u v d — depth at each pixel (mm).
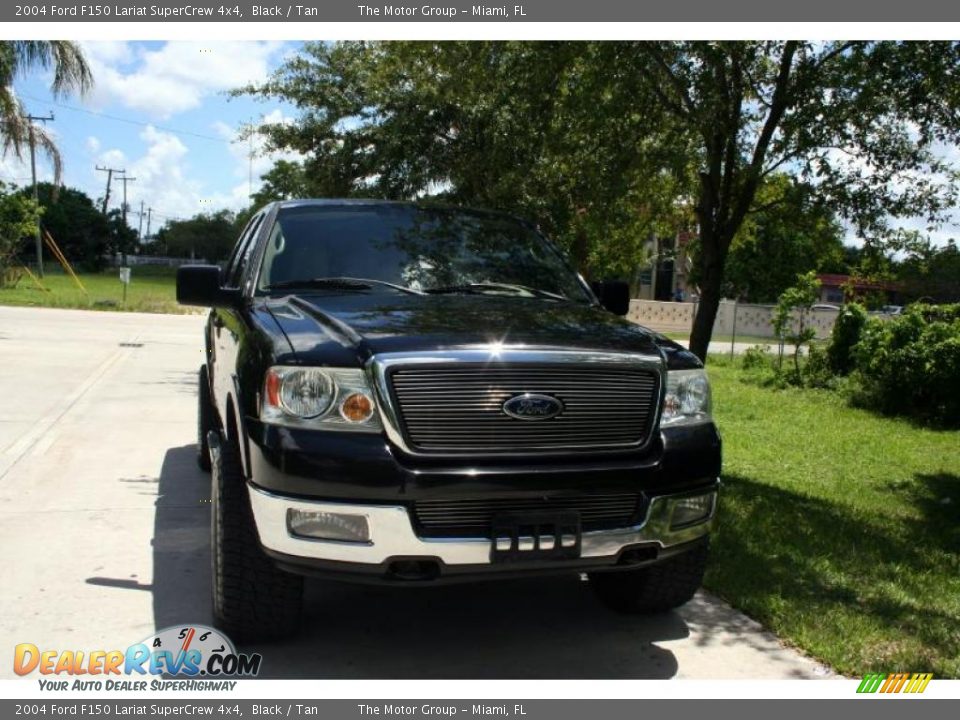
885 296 8859
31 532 5242
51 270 67000
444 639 4023
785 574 4945
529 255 5066
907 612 4469
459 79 7621
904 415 12414
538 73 6852
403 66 9438
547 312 4109
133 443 7918
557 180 8109
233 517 3645
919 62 6035
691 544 3770
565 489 3369
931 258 6949
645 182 7449
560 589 4734
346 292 4348
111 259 88750
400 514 3221
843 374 15422
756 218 7949
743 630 4219
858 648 3969
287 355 3420
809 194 6801
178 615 4078
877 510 6883
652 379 3617
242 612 3682
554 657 3869
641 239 9117
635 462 3531
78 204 80812
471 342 3443
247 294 4438
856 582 4918
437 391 3312
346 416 3311
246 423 3475
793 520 6129
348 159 11141
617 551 3488
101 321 22156
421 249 4797
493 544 3295
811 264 8375
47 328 19047
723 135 6766
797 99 6473
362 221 4922
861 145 6613
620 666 3789
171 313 26922
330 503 3230
